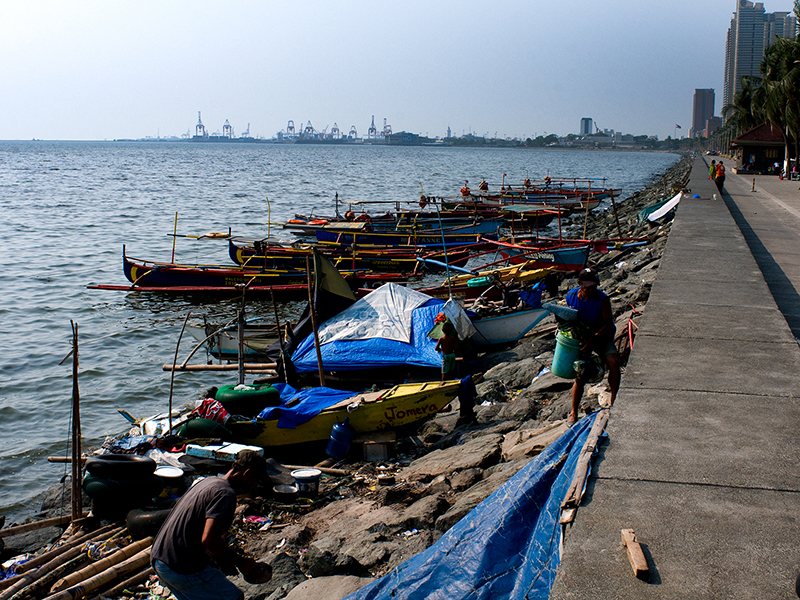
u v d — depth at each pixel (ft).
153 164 485.97
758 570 12.44
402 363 46.85
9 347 59.88
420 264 87.86
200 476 30.25
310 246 87.35
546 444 26.18
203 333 53.67
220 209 180.04
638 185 296.30
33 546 27.09
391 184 281.33
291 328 52.01
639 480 15.99
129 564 23.44
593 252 100.94
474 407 39.83
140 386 50.42
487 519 17.01
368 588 16.89
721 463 16.79
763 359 25.35
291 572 22.12
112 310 73.61
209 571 16.29
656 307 34.12
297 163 522.06
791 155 226.38
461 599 15.43
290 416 35.12
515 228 137.59
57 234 128.16
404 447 36.29
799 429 18.85
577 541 13.52
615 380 25.03
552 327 56.29
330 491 29.91
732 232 63.93
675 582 12.14
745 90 284.41
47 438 42.01
